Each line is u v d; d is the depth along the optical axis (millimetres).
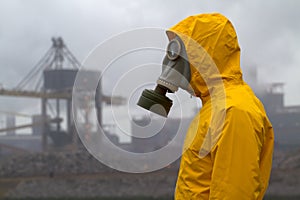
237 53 4352
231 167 3975
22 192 94812
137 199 85125
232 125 4023
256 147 4020
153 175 90688
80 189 92000
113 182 92750
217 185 3990
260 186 4039
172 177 88688
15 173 100938
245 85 4387
